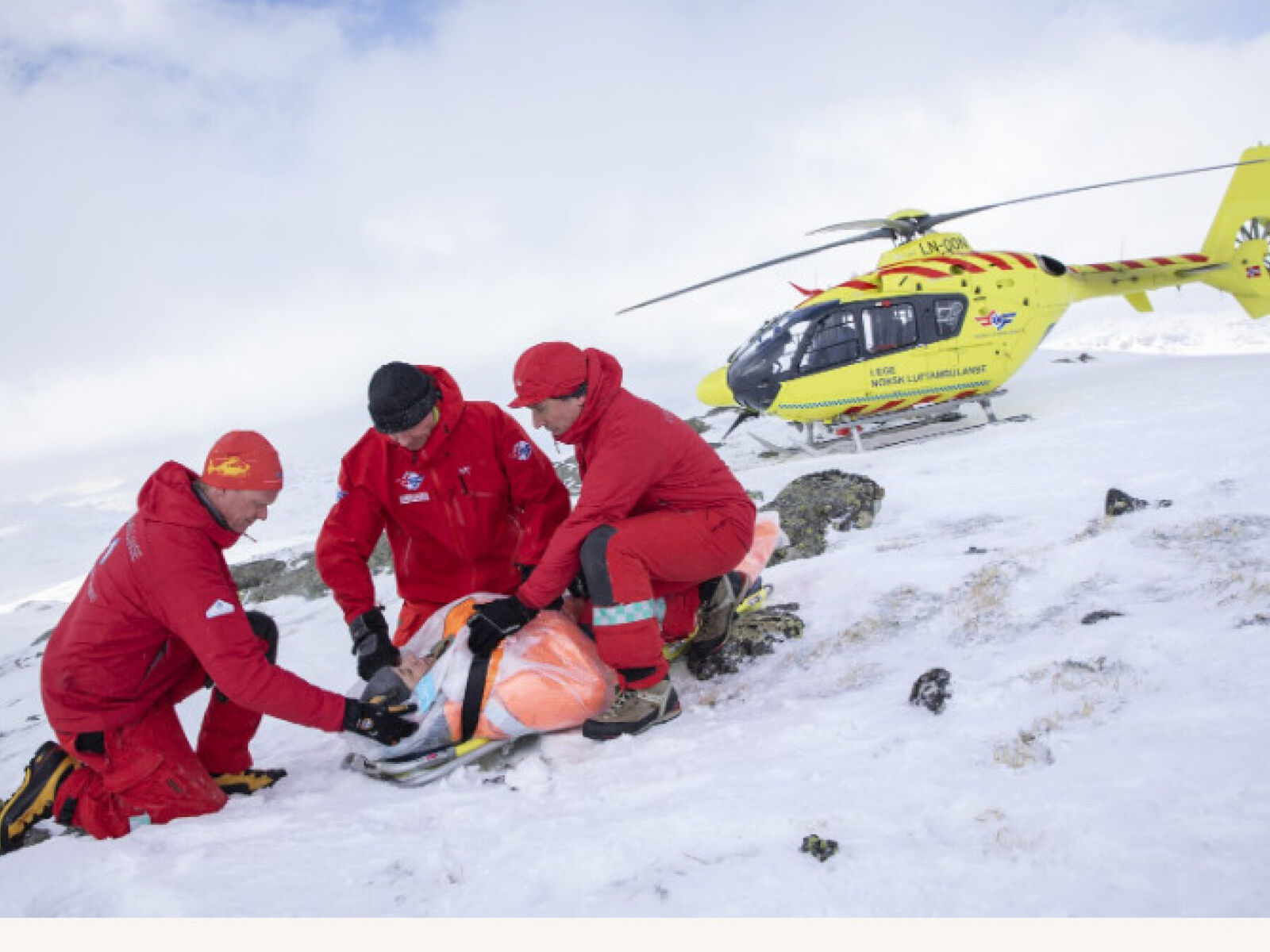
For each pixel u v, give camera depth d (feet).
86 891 8.34
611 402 11.31
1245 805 6.52
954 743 8.77
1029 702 9.36
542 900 7.33
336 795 10.80
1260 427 22.50
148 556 9.68
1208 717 8.04
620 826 8.30
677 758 10.03
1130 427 26.68
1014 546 15.97
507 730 11.07
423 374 12.16
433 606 13.99
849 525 20.95
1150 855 6.23
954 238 34.81
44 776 10.44
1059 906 5.95
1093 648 10.25
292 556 36.01
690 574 11.86
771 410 34.19
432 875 8.02
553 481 13.35
